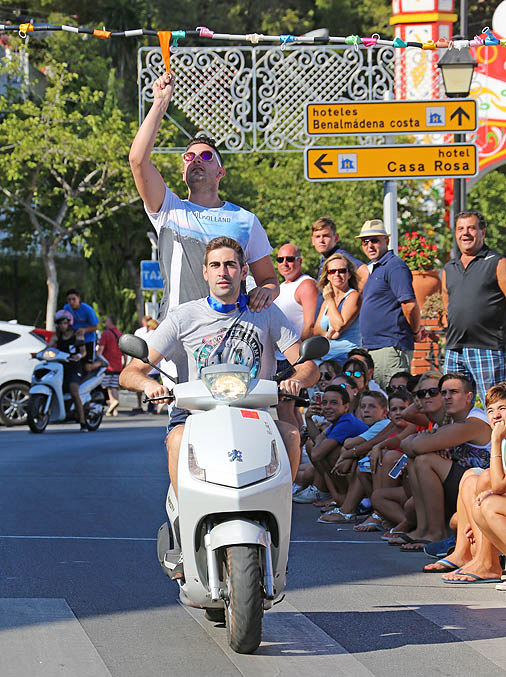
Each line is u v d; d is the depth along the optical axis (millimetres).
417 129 29062
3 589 13078
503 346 20422
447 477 15617
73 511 18609
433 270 35062
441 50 34469
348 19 89562
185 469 10461
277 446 10609
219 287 11219
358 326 23125
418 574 14164
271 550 10594
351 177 29188
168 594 12938
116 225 73375
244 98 34469
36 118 65625
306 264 60156
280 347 11555
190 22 81500
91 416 37531
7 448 29891
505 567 14289
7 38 68375
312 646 10898
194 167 12508
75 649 10734
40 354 36656
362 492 17938
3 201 70938
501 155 42312
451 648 10836
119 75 78625
